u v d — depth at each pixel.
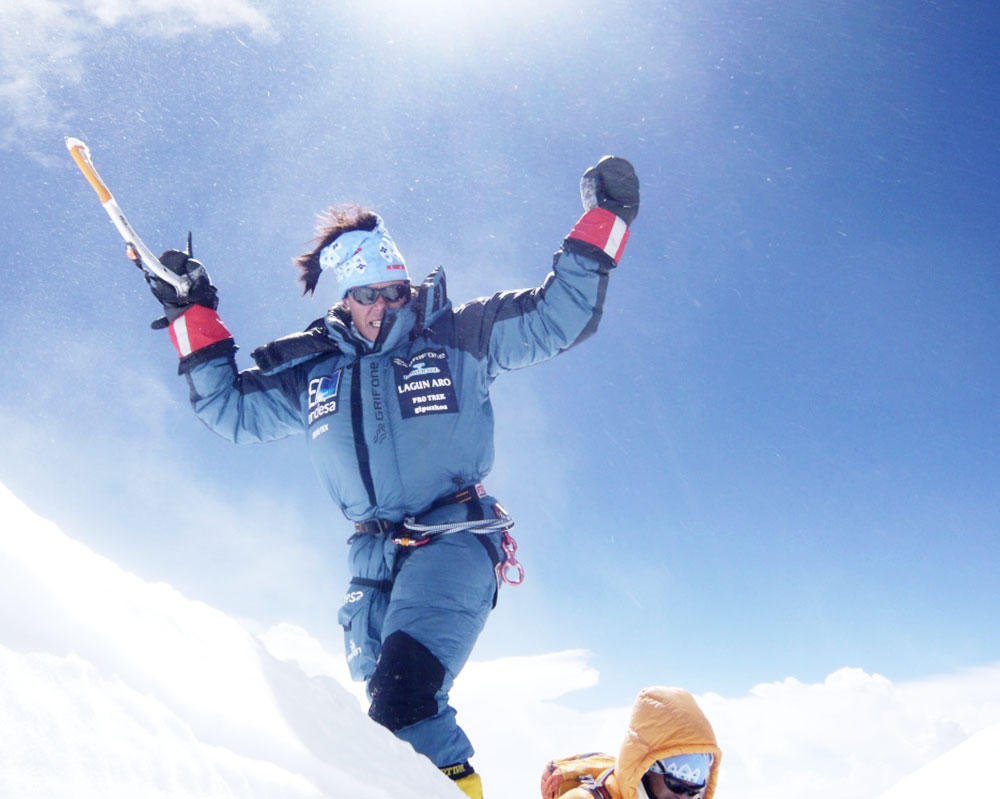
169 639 1.48
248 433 3.31
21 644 1.19
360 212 3.34
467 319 3.16
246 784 1.28
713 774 2.35
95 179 3.19
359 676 3.00
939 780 2.15
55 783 1.04
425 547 2.92
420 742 2.64
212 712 1.39
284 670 1.81
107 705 1.20
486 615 2.92
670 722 2.28
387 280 3.19
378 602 2.99
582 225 3.18
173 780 1.18
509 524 3.04
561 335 3.14
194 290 3.35
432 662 2.70
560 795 2.46
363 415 3.04
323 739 1.64
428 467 3.00
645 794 2.32
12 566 1.29
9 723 1.07
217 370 3.30
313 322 3.33
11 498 1.50
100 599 1.40
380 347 3.10
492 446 3.13
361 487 3.02
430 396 3.04
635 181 3.21
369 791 1.53
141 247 3.26
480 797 2.69
